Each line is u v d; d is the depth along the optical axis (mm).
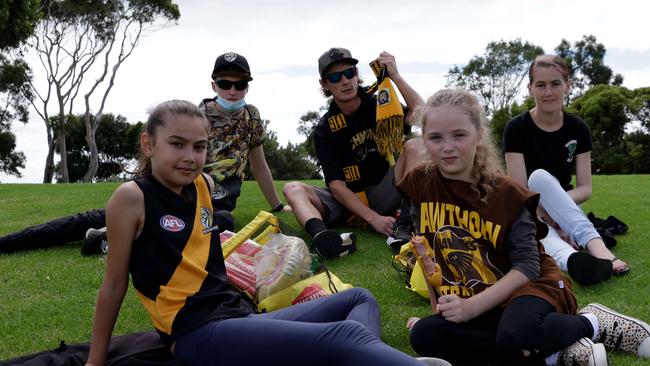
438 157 2861
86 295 3777
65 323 3334
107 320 2543
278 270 3264
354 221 5473
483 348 2686
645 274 3914
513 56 52969
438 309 2727
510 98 54094
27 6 21000
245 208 6605
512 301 2670
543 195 4230
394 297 3695
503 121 35875
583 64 54406
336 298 2723
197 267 2588
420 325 2756
